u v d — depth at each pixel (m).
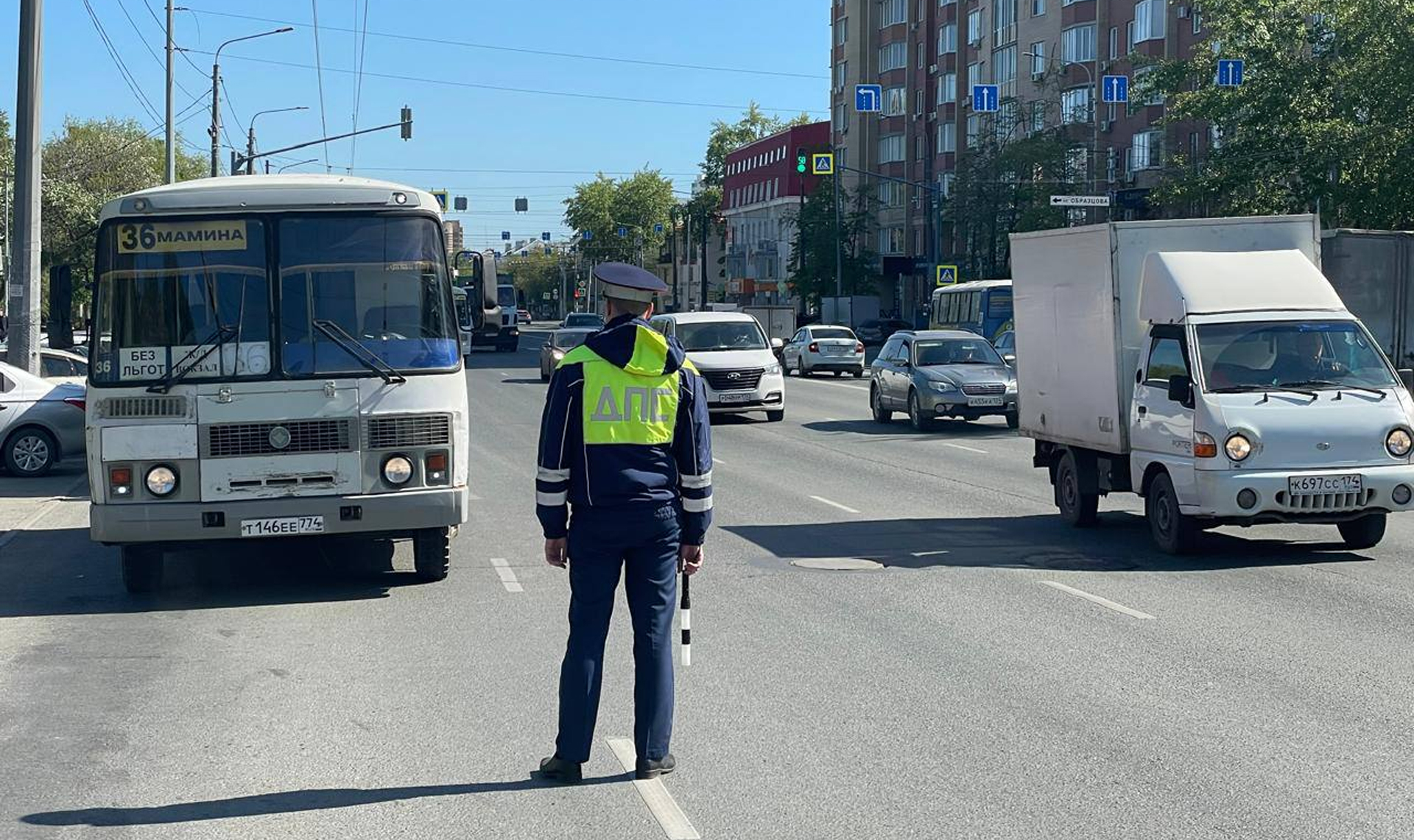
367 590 10.65
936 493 16.64
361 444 10.09
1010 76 70.06
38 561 12.25
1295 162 40.22
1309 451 11.37
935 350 26.69
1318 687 7.45
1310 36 41.09
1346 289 23.59
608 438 5.66
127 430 9.88
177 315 10.00
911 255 83.25
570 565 5.84
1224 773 5.98
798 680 7.70
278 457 9.99
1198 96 42.28
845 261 83.06
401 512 10.13
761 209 113.56
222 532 9.92
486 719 6.98
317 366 10.06
